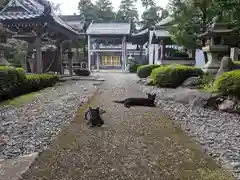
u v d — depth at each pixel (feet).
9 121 14.66
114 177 7.77
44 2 39.55
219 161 9.19
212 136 12.31
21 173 8.00
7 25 35.01
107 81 43.27
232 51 36.58
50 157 9.32
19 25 35.22
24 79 25.46
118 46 97.30
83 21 88.53
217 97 18.83
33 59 47.26
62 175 7.89
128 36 86.17
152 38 65.00
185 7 39.29
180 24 40.45
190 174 8.09
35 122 14.47
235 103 17.51
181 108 19.17
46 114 16.56
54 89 30.71
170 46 73.51
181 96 21.89
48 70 52.01
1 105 19.62
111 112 17.49
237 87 17.48
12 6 33.91
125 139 11.54
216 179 7.80
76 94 26.09
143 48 103.40
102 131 12.77
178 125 14.26
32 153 9.73
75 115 16.40
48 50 51.21
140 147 10.50
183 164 8.86
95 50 93.81
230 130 13.39
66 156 9.42
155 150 10.19
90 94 26.17
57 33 46.11
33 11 33.73
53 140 11.29
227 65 23.35
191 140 11.60
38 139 11.42
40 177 7.75
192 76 28.53
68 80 43.52
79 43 77.82
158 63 61.82
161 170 8.34
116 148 10.34
